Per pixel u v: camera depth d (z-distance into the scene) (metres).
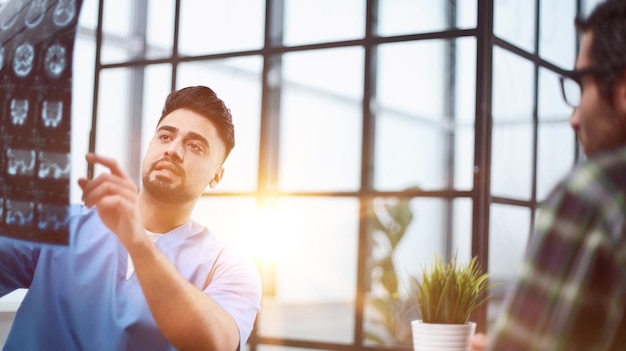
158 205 1.61
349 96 8.09
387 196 2.76
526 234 2.86
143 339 1.51
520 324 0.79
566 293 0.77
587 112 0.85
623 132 0.82
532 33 2.94
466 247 8.59
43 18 1.31
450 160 8.90
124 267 1.58
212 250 1.64
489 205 2.50
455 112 8.94
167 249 1.60
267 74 3.04
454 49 8.85
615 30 0.83
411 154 8.70
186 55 3.10
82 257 1.60
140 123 4.33
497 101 4.89
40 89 1.27
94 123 3.17
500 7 3.28
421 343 1.94
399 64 8.46
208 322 1.37
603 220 0.77
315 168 7.72
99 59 3.20
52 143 1.24
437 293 1.97
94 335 1.54
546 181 3.15
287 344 2.88
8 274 1.64
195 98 1.60
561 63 3.25
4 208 1.30
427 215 8.60
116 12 4.46
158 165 1.57
